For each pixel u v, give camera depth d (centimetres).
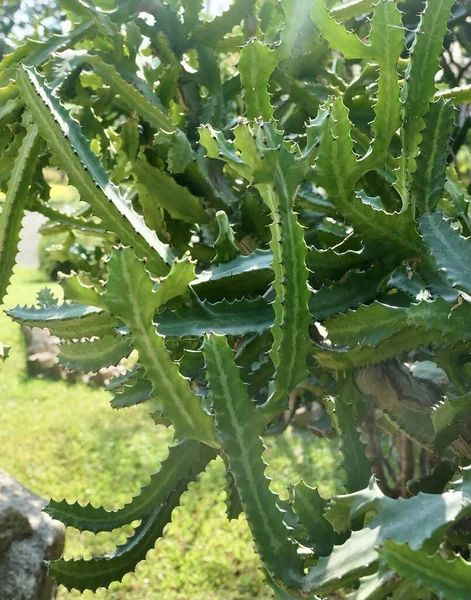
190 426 106
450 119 126
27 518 395
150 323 102
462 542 131
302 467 692
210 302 131
